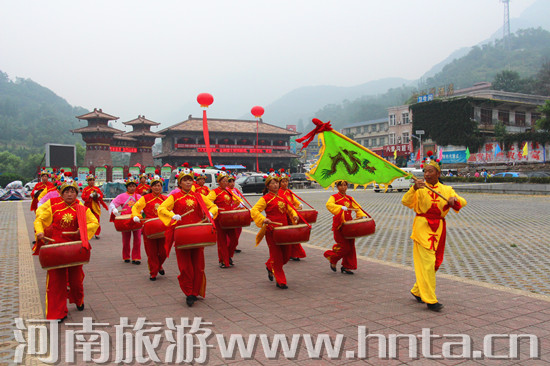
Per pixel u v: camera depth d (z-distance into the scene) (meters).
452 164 52.69
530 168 45.44
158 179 7.50
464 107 51.91
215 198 8.37
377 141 77.44
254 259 8.65
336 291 5.98
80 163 81.81
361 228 6.65
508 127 55.66
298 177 45.19
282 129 66.06
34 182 39.00
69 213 5.22
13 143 132.50
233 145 61.59
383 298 5.59
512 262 7.85
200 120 62.69
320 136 6.22
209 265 8.05
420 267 5.20
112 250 9.88
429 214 5.21
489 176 38.12
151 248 6.77
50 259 4.67
